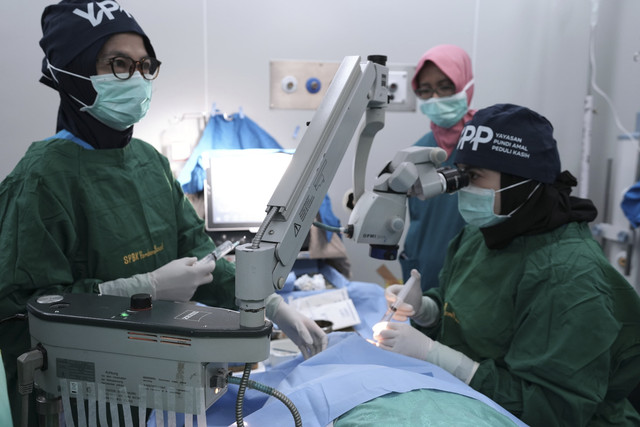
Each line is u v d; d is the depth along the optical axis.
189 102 2.33
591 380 1.00
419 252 2.16
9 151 2.21
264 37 2.36
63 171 1.11
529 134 1.11
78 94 1.14
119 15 1.13
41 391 0.78
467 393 0.92
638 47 2.34
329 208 2.01
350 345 1.09
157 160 1.36
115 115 1.16
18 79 2.17
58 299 0.79
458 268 1.36
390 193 0.96
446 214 2.05
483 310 1.20
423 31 2.49
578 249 1.08
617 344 1.05
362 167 0.99
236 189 1.88
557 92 2.65
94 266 1.16
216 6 2.29
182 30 2.27
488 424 0.82
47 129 2.24
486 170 1.14
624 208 1.99
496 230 1.19
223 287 1.34
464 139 1.16
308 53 2.41
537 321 1.07
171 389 0.70
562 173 1.22
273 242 0.68
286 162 1.91
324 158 0.76
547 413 1.02
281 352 1.37
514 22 2.55
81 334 0.72
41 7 2.14
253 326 0.66
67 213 1.10
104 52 1.12
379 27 2.45
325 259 2.11
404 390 0.88
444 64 2.01
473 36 2.54
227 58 2.34
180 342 0.68
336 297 1.69
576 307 1.02
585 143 2.46
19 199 1.05
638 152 2.12
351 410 0.85
